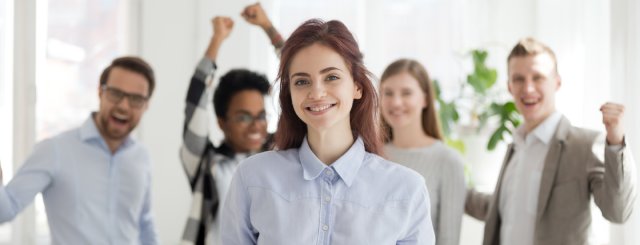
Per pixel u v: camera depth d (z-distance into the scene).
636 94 1.93
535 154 1.82
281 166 1.24
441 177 1.90
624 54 1.98
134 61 1.85
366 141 1.28
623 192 1.57
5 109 2.42
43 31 2.70
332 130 1.23
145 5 3.18
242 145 1.97
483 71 2.89
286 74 1.21
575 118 2.62
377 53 3.31
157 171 3.20
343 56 1.17
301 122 1.30
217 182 1.92
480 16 3.24
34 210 2.58
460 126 2.90
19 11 2.48
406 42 3.33
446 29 3.30
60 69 2.85
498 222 1.93
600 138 1.71
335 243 1.17
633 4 1.94
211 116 3.13
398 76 1.95
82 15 2.96
